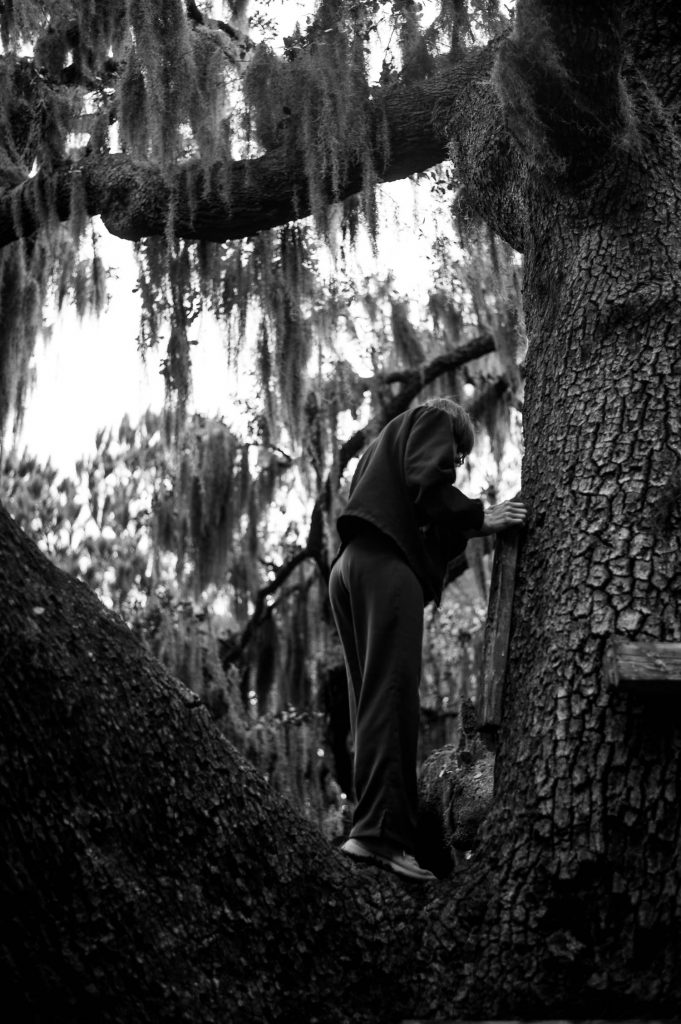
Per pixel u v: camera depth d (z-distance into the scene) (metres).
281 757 8.84
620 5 2.93
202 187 4.46
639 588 2.82
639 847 2.60
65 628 2.49
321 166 4.17
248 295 5.81
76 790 2.35
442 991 2.60
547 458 3.15
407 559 3.17
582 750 2.71
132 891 2.35
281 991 2.49
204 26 4.77
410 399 9.42
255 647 9.80
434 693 10.23
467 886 2.75
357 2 4.21
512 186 3.68
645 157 3.27
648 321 3.12
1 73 4.86
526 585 3.06
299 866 2.65
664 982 2.51
